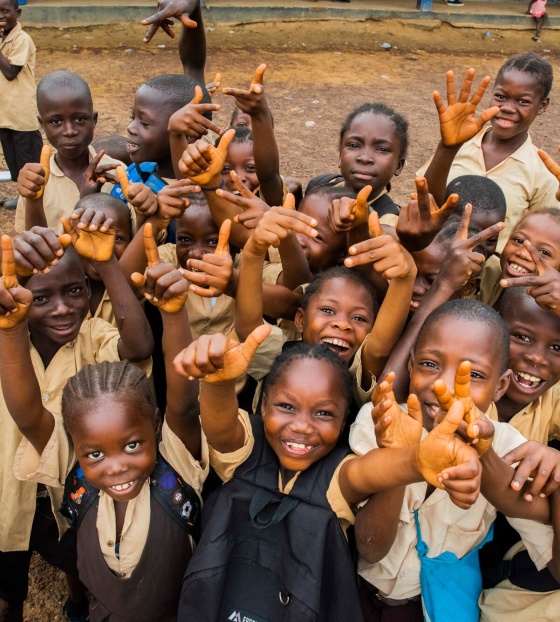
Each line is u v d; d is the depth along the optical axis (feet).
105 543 6.41
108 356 7.77
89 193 10.84
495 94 13.57
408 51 40.88
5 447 7.38
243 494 6.20
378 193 11.31
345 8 42.96
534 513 5.94
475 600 6.65
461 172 14.03
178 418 6.63
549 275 7.02
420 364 6.50
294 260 8.68
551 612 6.40
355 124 10.89
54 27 36.78
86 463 6.14
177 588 6.67
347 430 7.30
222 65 34.99
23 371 6.19
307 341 7.98
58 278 7.25
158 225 8.42
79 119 12.31
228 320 9.29
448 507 6.49
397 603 6.85
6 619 8.29
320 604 5.97
